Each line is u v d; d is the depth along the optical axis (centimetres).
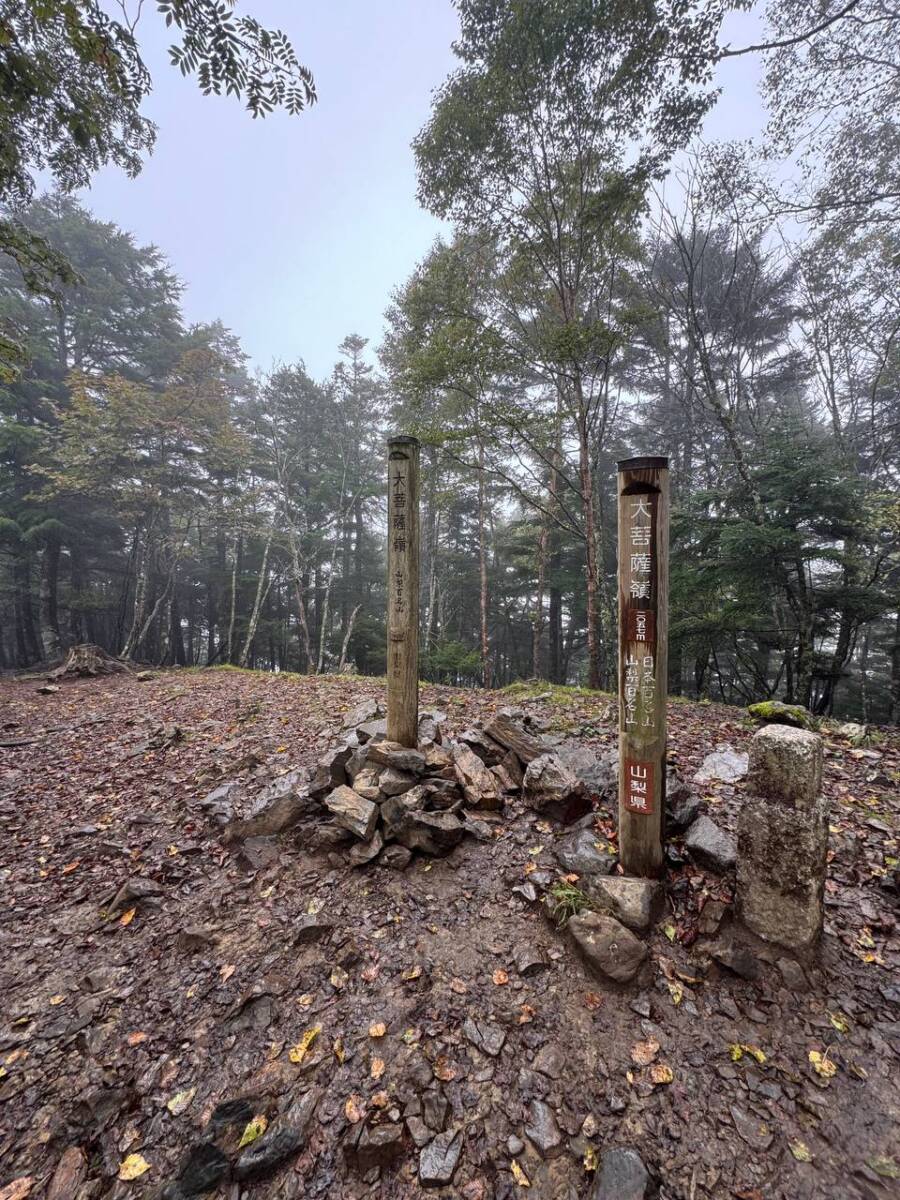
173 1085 218
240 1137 195
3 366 754
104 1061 231
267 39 378
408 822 331
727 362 1281
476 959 262
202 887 338
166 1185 183
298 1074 216
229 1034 238
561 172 920
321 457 2175
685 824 315
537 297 1054
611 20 718
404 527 379
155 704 847
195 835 395
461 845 338
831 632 975
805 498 797
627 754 280
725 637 1018
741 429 1334
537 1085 205
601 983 242
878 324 1188
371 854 325
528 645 2494
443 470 1597
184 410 1700
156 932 305
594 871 292
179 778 502
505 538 2019
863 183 951
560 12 733
